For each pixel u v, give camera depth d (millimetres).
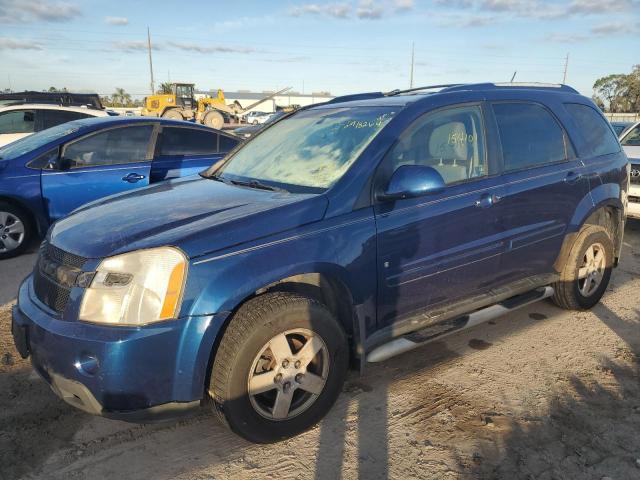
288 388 2758
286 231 2748
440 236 3293
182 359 2465
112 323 2430
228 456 2768
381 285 3074
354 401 3260
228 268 2543
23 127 9477
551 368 3652
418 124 3377
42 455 2777
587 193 4234
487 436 2910
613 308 4703
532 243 3896
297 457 2754
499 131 3764
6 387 3406
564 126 4223
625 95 57844
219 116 30844
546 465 2676
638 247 6863
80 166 6258
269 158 3721
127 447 2846
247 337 2557
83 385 2445
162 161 6645
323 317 2803
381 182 3107
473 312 3666
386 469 2658
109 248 2559
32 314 2672
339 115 3736
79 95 14883
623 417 3076
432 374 3582
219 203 3014
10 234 6129
